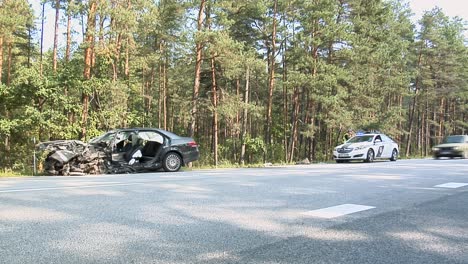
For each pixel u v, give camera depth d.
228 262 3.75
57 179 10.79
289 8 34.28
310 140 39.69
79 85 21.41
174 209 6.04
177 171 14.57
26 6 24.62
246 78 36.72
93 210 5.91
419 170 13.73
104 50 21.53
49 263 3.62
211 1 26.91
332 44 33.62
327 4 30.98
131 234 4.61
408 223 5.41
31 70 20.91
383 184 9.39
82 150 13.24
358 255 4.03
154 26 27.89
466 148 25.95
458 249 4.30
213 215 5.66
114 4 21.52
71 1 21.12
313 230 4.95
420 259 3.95
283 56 37.19
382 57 34.38
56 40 29.16
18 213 5.67
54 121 20.98
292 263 3.76
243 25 34.81
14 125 20.17
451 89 50.94
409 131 51.81
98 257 3.80
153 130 14.62
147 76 41.84
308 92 36.25
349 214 5.90
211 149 39.53
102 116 22.50
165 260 3.76
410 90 50.28
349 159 21.97
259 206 6.38
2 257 3.76
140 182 9.52
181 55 32.88
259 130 50.41
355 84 34.56
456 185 9.33
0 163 21.39
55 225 4.98
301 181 9.85
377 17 35.47
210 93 32.00
